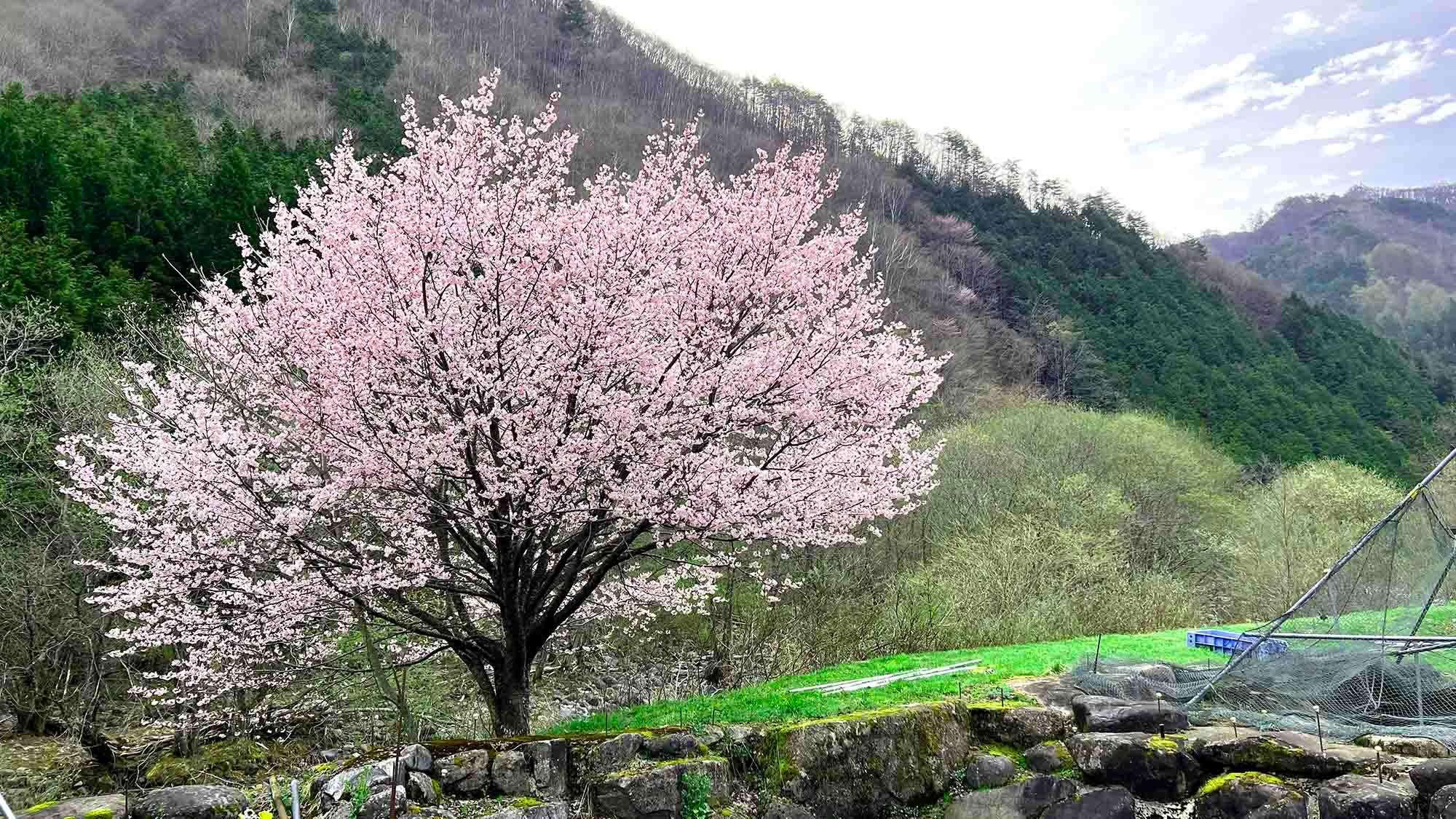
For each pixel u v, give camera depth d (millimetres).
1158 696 8875
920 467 11164
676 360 9359
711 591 11508
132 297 20500
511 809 7031
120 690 14273
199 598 9914
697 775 7688
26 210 22328
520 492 8641
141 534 9477
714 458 9117
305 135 37062
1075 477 27500
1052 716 8812
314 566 8922
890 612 17672
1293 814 7145
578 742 7828
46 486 14180
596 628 17594
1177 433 37375
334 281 8883
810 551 20453
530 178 9992
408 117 9430
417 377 8773
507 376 8789
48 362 16609
